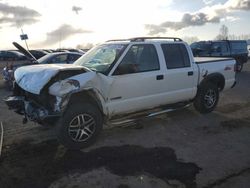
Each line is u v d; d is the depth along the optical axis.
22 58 38.75
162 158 4.92
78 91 5.09
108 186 4.07
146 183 4.14
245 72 18.00
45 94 5.08
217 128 6.44
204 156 5.00
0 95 10.52
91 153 5.12
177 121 6.89
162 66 6.36
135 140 5.72
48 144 5.49
